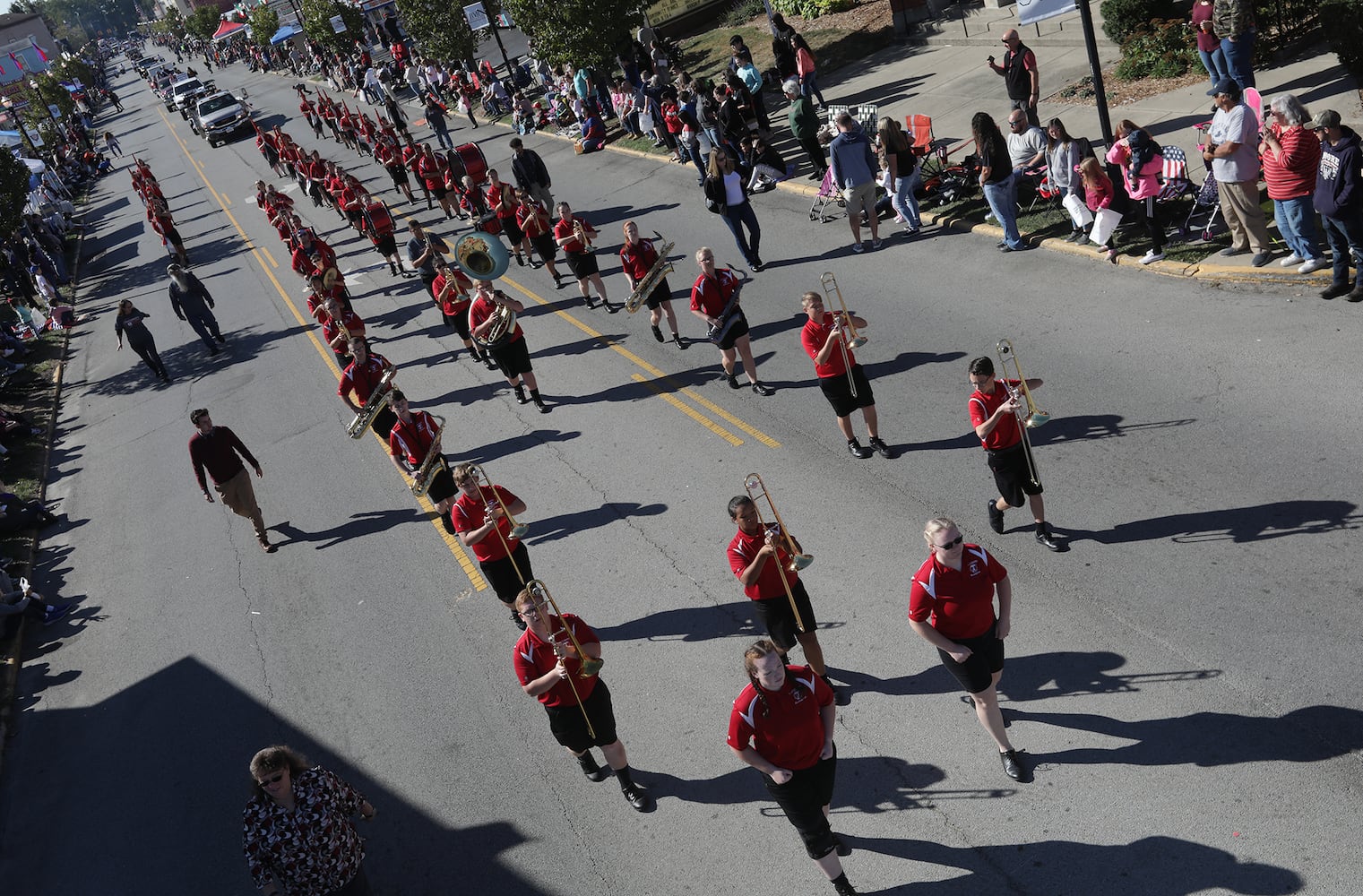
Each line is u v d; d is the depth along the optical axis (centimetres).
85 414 1970
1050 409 1018
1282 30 1619
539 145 2934
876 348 1242
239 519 1349
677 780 756
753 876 668
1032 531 873
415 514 1228
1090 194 1233
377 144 2766
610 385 1390
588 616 957
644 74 2922
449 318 1591
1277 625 708
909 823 670
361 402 1319
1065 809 642
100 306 2766
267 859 616
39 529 1488
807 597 759
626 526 1070
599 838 731
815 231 1656
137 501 1501
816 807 604
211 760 922
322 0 5266
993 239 1422
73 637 1187
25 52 9725
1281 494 816
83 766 967
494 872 728
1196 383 980
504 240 2186
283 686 991
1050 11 1356
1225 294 1102
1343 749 616
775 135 2217
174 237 2852
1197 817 609
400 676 955
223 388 1866
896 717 750
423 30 3694
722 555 983
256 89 6775
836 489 1012
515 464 1269
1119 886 588
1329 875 555
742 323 1195
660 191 2155
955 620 632
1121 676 715
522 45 4247
